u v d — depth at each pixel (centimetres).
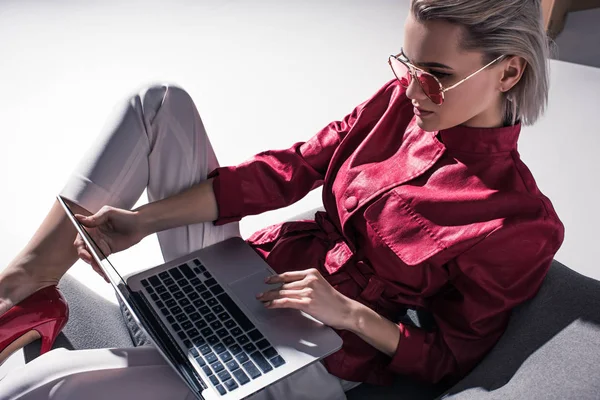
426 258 114
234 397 102
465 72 106
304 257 135
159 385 106
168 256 147
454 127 117
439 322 120
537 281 113
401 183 122
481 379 107
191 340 112
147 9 376
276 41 340
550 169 243
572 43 327
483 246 110
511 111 115
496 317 116
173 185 137
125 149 127
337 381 121
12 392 99
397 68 120
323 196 139
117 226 127
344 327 113
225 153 254
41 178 240
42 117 275
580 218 222
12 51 327
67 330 126
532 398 94
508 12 101
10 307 120
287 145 261
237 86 300
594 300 106
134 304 106
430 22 103
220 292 122
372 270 127
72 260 127
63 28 352
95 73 310
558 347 101
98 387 103
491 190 113
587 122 271
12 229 216
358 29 353
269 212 229
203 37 345
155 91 129
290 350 110
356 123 135
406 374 119
